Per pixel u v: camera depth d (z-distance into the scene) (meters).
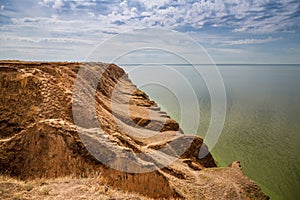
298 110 71.19
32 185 9.70
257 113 64.69
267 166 30.88
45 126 13.87
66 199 8.80
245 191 18.48
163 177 13.80
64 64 33.38
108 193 9.91
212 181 18.02
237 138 41.81
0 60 29.39
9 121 15.12
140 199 10.41
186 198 13.49
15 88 16.89
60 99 17.08
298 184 25.97
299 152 36.22
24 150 13.35
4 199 8.38
